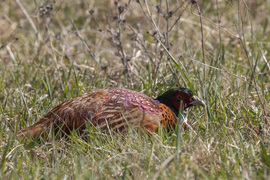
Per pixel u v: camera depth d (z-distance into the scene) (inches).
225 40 644.1
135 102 382.9
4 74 538.9
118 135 368.8
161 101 423.2
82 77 540.4
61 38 678.5
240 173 303.0
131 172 307.1
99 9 773.9
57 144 357.7
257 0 784.9
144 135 365.7
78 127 371.6
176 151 307.7
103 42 690.2
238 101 426.9
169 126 397.7
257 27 711.7
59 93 495.5
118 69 564.1
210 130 376.5
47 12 620.1
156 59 534.3
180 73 482.3
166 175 289.7
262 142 348.5
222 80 480.7
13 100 473.4
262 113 398.9
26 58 615.2
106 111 375.2
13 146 360.2
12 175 301.0
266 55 583.5
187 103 418.6
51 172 306.3
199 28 703.7
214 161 311.4
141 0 752.3
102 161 325.1
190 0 462.9
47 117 384.5
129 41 677.9
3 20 796.6
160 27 701.3
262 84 453.7
